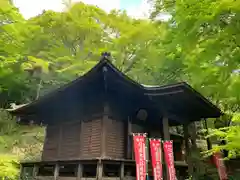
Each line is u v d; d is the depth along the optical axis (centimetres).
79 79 768
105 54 668
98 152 828
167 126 1004
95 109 904
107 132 848
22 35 2088
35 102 984
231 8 774
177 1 991
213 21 855
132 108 966
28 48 2216
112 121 889
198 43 966
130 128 945
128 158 890
